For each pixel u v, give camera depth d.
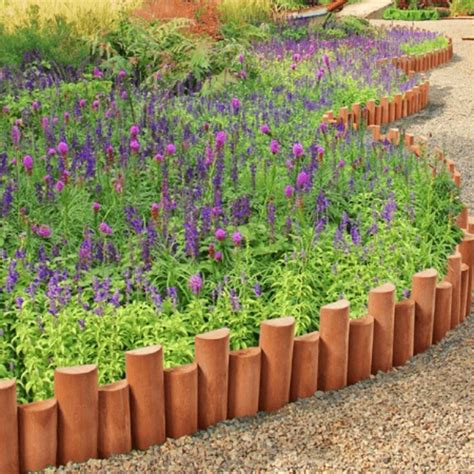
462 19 32.78
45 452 4.58
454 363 5.91
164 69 13.41
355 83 14.09
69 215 6.66
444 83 17.97
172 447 4.85
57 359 5.01
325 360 5.50
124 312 5.30
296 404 5.37
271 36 19.42
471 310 6.91
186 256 6.23
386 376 5.77
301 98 12.48
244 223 6.79
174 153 7.95
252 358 5.13
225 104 11.41
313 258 6.26
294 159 7.68
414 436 4.98
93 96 11.02
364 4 36.16
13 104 10.66
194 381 4.93
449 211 7.42
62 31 14.99
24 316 5.20
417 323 6.07
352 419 5.18
